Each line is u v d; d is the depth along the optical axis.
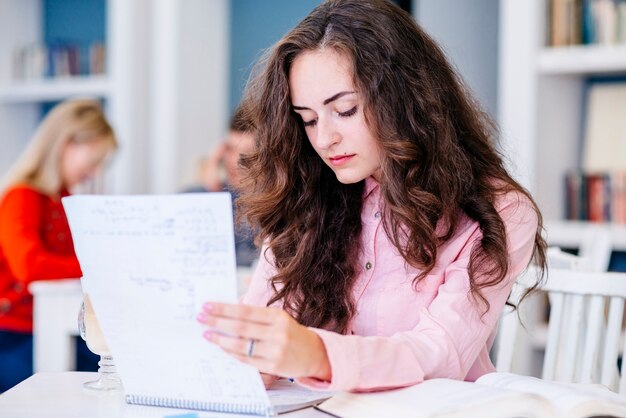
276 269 1.53
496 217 1.37
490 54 3.80
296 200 1.51
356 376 1.11
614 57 3.06
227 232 1.00
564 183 3.35
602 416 1.03
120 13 4.16
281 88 1.41
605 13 3.13
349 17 1.35
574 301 1.61
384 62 1.34
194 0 4.30
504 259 1.34
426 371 1.20
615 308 1.57
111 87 4.21
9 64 4.66
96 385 1.28
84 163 3.22
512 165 1.63
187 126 4.30
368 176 1.47
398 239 1.42
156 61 4.25
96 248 1.07
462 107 1.47
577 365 1.77
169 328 1.07
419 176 1.39
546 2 3.24
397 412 1.05
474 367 1.47
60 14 4.80
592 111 3.41
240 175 1.57
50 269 3.02
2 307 3.02
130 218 1.04
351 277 1.47
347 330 1.47
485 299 1.32
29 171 3.14
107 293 1.09
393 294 1.44
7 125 4.72
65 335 2.67
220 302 1.02
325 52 1.33
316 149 1.39
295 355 1.04
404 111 1.37
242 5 4.50
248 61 4.50
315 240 1.48
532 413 1.02
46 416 1.12
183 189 3.76
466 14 3.75
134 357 1.13
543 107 3.26
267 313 1.03
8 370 3.02
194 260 1.02
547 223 3.24
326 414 1.15
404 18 1.41
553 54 3.18
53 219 3.16
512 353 1.68
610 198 3.24
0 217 3.09
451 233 1.40
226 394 1.11
